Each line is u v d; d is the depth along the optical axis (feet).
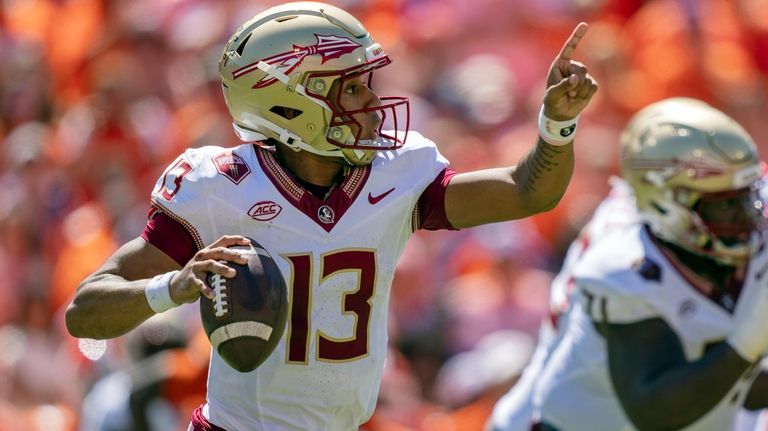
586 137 105.60
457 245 94.38
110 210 101.35
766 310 52.90
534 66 118.42
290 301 41.24
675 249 55.98
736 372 53.16
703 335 55.01
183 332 69.87
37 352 84.43
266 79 41.22
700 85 113.91
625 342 55.36
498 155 107.96
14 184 107.55
